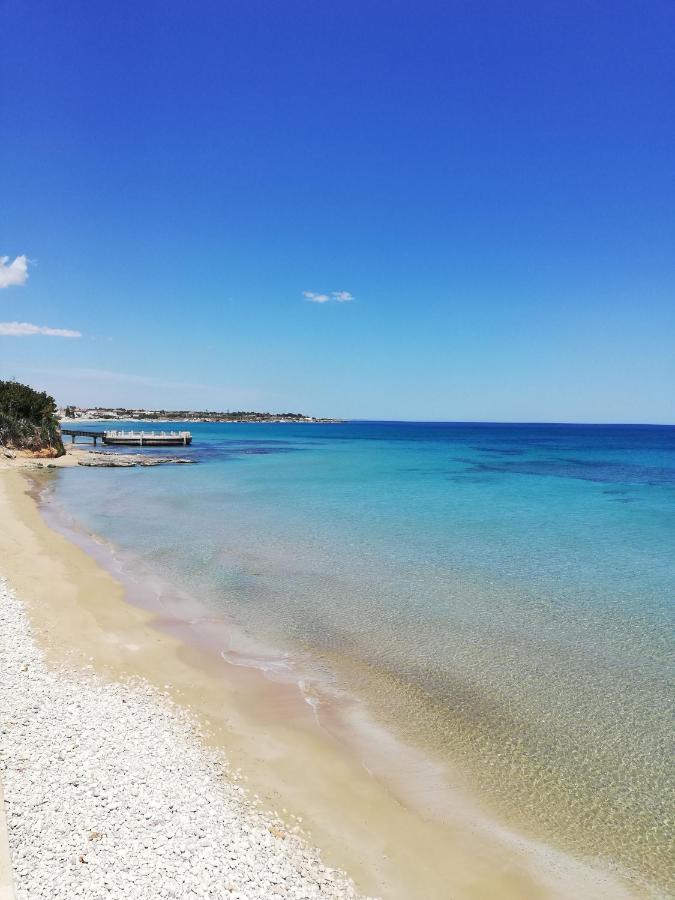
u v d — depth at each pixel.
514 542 24.22
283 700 10.89
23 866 5.53
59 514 30.02
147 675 11.51
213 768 8.34
